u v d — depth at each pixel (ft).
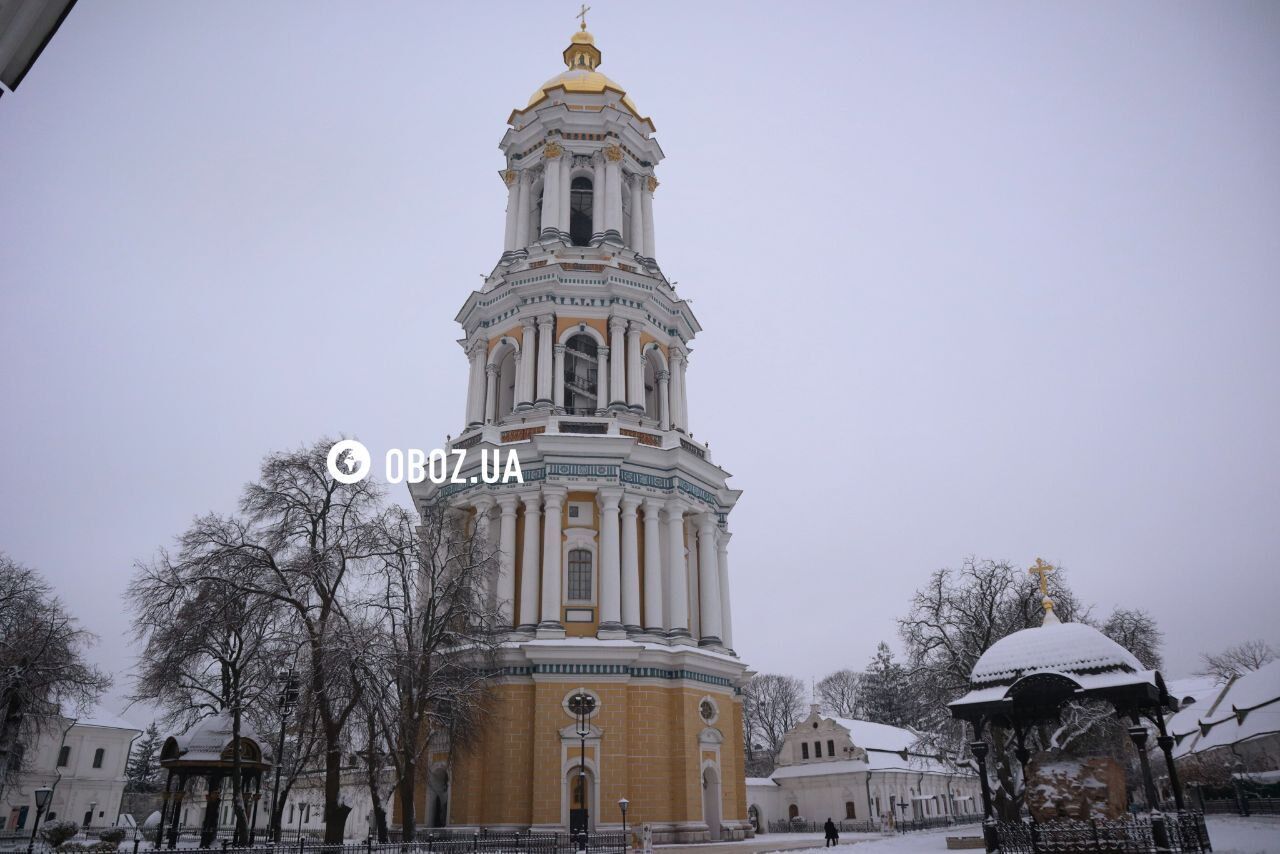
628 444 149.18
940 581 160.04
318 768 139.44
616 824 127.03
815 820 253.65
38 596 145.79
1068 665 89.71
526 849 103.40
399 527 117.29
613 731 131.95
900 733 286.87
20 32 15.52
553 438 147.54
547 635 137.39
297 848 96.58
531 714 132.98
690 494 157.28
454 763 132.26
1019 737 93.04
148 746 346.33
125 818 265.75
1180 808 80.64
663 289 173.27
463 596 123.75
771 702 364.17
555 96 183.83
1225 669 332.80
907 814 261.65
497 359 170.40
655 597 145.79
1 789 127.13
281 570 110.63
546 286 163.63
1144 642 178.70
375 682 104.12
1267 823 136.77
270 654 104.53
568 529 147.84
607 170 179.01
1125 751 164.55
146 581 111.14
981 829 188.75
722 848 121.49
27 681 127.75
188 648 107.55
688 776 135.03
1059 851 74.59
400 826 137.49
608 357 163.43
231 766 114.52
